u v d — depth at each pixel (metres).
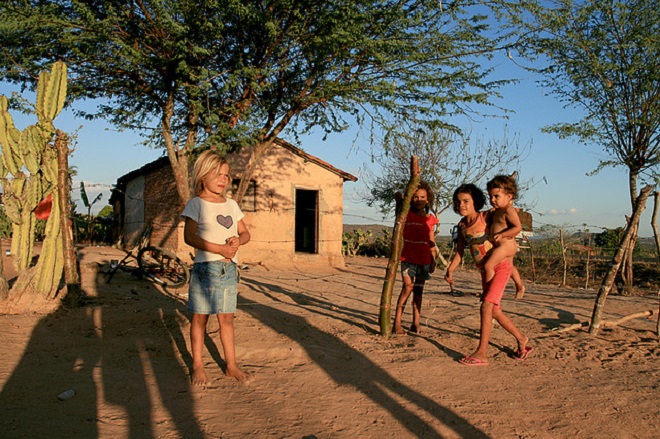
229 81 7.75
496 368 4.78
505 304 8.55
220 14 7.80
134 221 18.30
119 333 5.44
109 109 9.32
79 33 7.36
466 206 5.29
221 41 8.57
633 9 10.03
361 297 9.15
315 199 16.66
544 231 14.23
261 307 7.29
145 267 9.89
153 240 16.02
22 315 5.93
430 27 8.34
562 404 3.92
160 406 3.64
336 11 7.67
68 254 6.43
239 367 4.57
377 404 3.82
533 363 4.97
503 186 4.88
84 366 4.41
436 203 18.38
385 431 3.37
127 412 3.51
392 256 5.70
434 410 3.74
